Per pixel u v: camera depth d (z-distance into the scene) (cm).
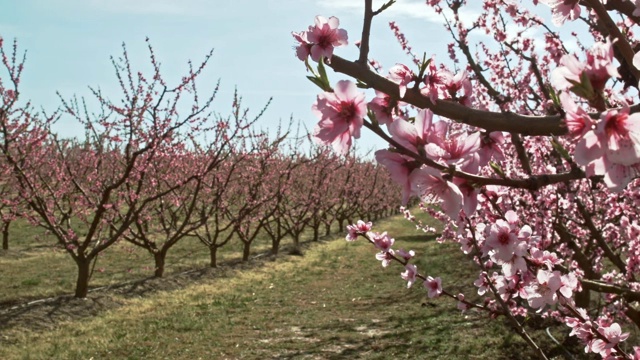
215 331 1091
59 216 2064
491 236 254
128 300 1298
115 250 1888
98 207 1220
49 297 1247
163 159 1530
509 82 854
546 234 612
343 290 1556
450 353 948
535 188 140
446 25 805
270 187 2097
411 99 143
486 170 436
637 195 550
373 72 145
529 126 133
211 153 1532
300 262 2031
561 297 265
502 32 775
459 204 131
